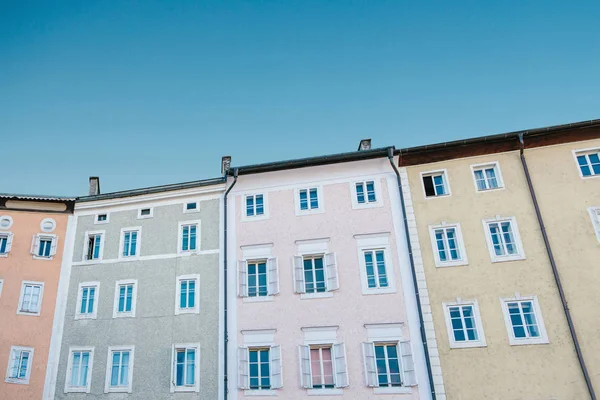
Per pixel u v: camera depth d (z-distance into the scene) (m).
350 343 19.41
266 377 19.67
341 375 18.91
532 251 19.55
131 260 23.34
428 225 20.98
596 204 19.89
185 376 20.39
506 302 18.95
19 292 22.83
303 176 23.36
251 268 22.09
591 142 21.14
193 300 21.91
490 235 20.27
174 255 23.00
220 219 23.34
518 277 19.22
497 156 21.77
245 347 20.16
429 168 22.23
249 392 19.36
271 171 23.44
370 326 19.50
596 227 19.45
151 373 20.62
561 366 17.53
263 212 23.05
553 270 18.97
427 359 18.45
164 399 20.03
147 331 21.52
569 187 20.45
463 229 20.59
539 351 17.91
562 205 20.16
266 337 20.19
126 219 24.50
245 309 20.92
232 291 21.45
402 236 21.05
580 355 17.44
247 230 22.69
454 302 19.28
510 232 20.31
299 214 22.52
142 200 24.69
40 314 22.53
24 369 21.44
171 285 22.31
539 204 20.38
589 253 19.06
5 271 23.16
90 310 22.61
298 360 19.50
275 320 20.41
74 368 21.47
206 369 20.23
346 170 23.02
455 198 21.30
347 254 21.14
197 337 20.94
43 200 24.73
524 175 21.06
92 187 26.77
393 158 22.44
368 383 18.48
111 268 23.34
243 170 23.36
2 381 21.11
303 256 21.58
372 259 20.92
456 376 18.03
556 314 18.33
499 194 20.95
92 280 23.23
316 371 19.39
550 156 21.25
